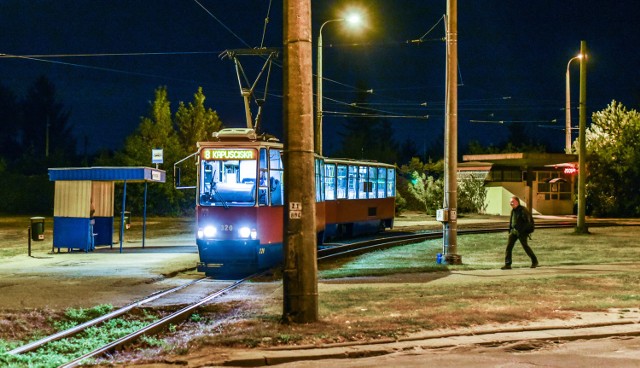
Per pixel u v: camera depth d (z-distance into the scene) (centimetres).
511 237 1980
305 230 1123
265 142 1966
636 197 5150
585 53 3319
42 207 5609
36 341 1060
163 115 5019
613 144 5266
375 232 3566
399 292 1476
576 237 3155
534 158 5034
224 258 1914
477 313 1213
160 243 2909
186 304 1397
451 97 2106
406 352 976
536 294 1445
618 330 1103
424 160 9200
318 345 991
